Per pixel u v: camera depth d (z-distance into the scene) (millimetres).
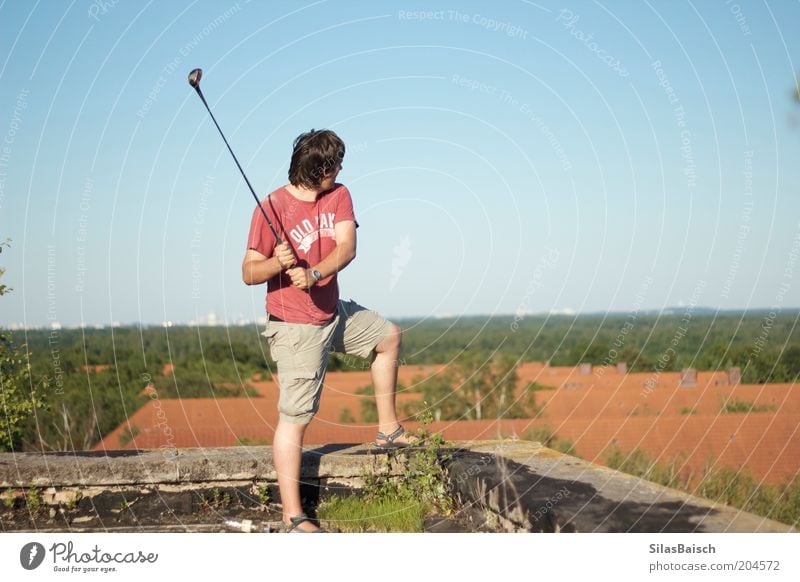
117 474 3789
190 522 3779
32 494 3770
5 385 4656
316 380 3525
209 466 3844
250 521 3703
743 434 11945
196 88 3482
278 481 3609
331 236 3584
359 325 3805
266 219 3449
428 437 4020
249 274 3438
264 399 20938
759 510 6637
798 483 7008
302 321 3482
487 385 23031
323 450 4129
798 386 15750
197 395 20922
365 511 3742
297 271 3391
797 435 11594
